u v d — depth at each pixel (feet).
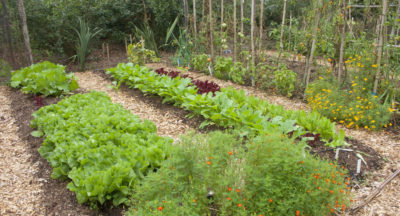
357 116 17.26
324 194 8.96
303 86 23.39
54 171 12.24
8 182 12.52
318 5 20.17
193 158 9.52
